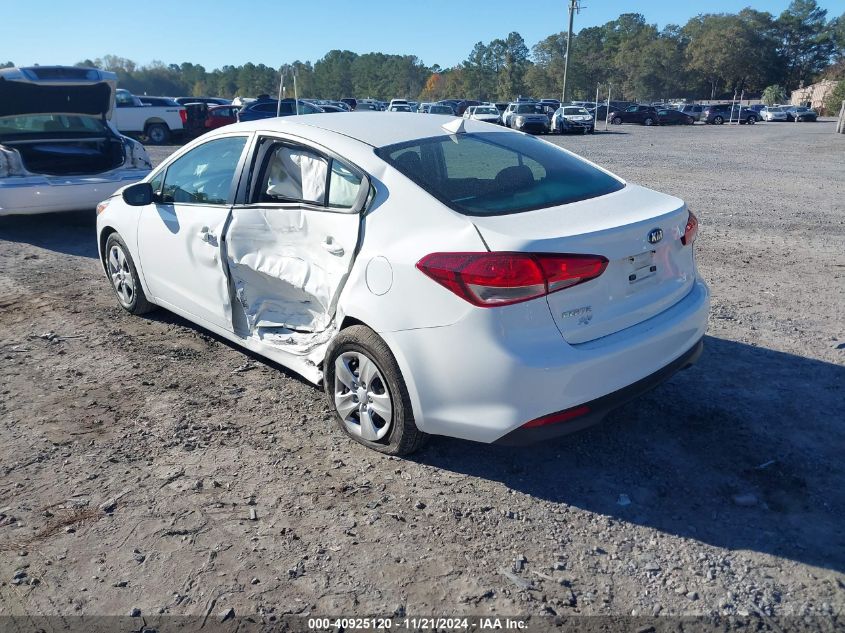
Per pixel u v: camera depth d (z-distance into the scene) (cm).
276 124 430
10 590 276
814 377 455
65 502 331
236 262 431
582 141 2962
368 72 16238
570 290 310
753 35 12012
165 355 501
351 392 375
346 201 377
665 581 279
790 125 4797
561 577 281
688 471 352
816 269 725
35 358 497
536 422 311
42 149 863
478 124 443
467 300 308
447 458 366
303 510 324
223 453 372
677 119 4847
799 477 345
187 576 283
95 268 734
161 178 514
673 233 354
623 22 14312
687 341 363
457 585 277
